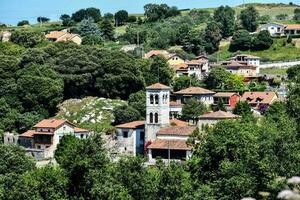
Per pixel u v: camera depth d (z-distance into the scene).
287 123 120.62
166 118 197.00
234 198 102.06
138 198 108.88
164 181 109.06
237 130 120.56
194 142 163.25
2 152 147.38
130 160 114.12
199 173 117.88
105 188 103.38
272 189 100.69
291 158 105.62
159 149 182.12
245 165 106.62
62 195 108.25
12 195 105.88
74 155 111.38
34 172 116.50
